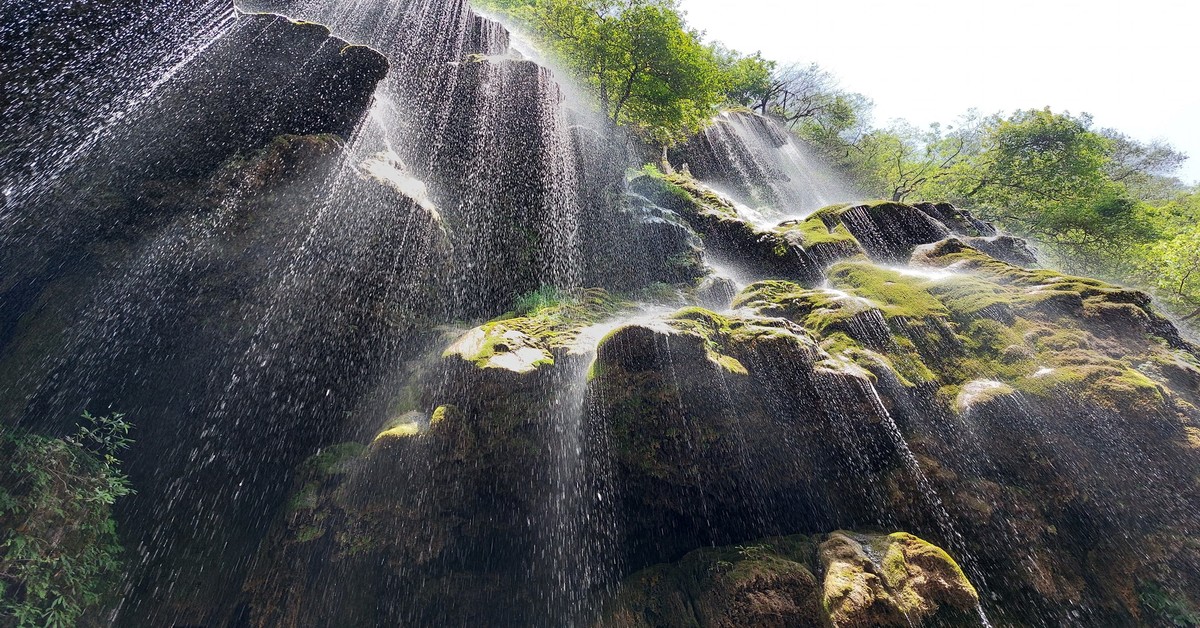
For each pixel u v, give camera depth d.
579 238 13.07
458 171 12.50
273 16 8.81
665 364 6.12
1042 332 7.33
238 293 7.59
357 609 5.95
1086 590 5.72
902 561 5.27
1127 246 22.33
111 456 5.96
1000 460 6.36
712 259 13.23
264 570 6.12
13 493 5.10
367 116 10.30
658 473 6.26
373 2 13.85
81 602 5.40
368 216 8.56
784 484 6.52
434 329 9.06
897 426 6.55
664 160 21.23
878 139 32.25
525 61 13.64
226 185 7.68
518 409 6.35
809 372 6.55
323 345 7.99
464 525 6.43
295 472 6.89
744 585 5.45
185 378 7.36
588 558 6.64
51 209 7.26
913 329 7.70
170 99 7.84
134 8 7.15
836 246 10.98
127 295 7.48
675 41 16.48
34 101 6.61
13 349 6.89
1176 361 6.78
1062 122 23.97
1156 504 5.83
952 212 13.55
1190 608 5.42
